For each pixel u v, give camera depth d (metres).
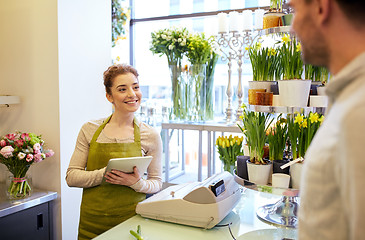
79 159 1.97
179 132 3.28
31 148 2.31
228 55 3.29
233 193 1.74
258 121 1.59
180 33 3.14
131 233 1.50
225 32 2.96
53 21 2.46
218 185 1.63
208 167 2.95
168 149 3.14
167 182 3.14
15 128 2.74
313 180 0.61
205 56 3.13
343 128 0.54
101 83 2.85
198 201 1.58
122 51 4.01
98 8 2.79
